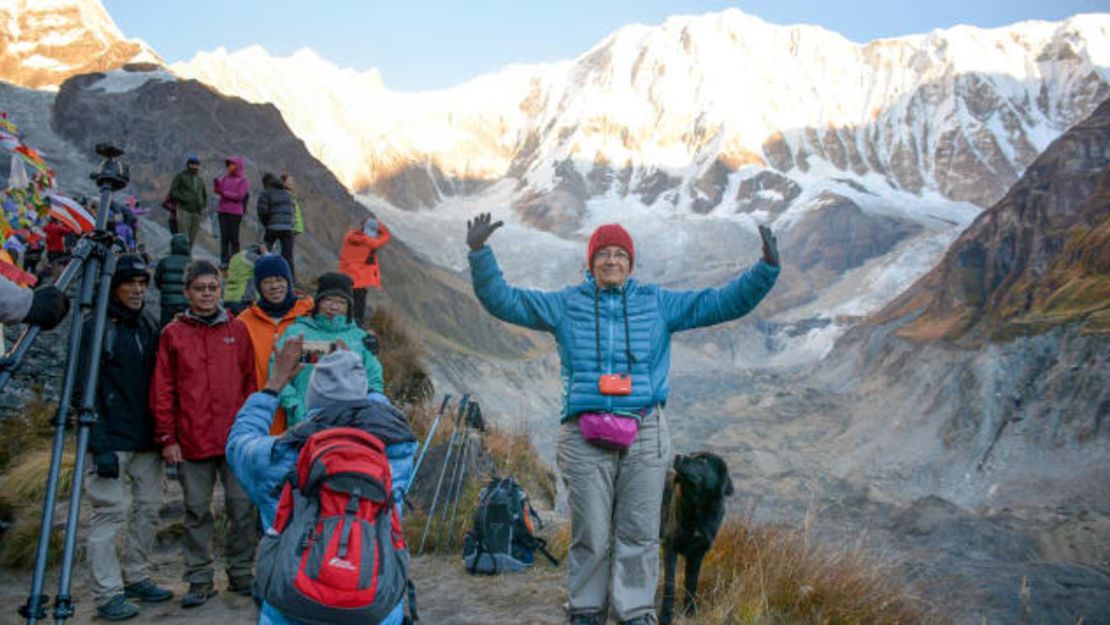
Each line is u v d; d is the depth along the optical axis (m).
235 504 5.68
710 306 4.27
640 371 4.12
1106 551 64.06
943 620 5.26
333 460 2.70
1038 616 23.23
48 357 10.56
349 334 5.52
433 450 8.93
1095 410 95.38
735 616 4.97
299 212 12.22
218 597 5.72
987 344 117.12
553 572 6.73
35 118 140.25
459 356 121.00
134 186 124.25
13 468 8.69
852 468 109.50
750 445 124.06
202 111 156.25
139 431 5.42
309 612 2.54
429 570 6.88
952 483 97.94
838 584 5.29
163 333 5.45
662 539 5.03
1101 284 118.62
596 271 4.30
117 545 6.84
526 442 12.71
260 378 5.82
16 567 6.54
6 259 4.00
